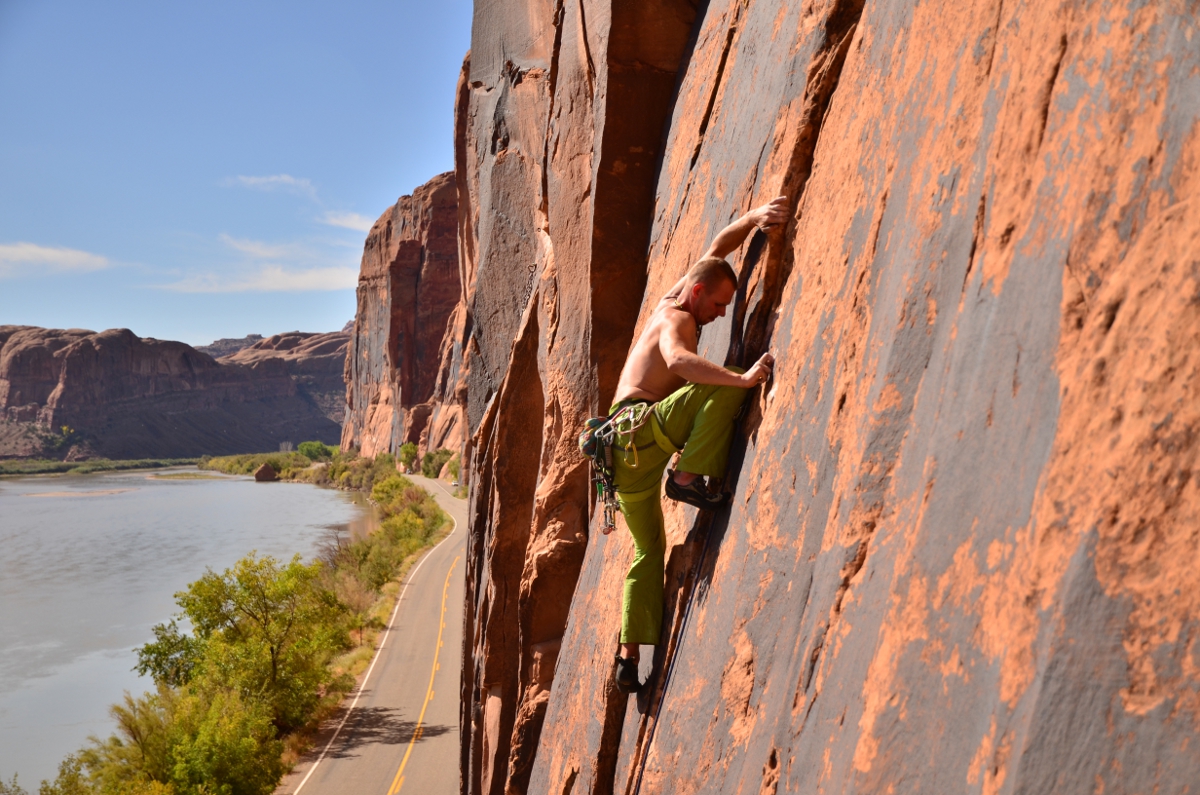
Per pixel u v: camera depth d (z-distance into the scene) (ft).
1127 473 3.87
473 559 36.83
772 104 12.07
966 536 5.08
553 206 27.40
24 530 267.59
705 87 17.89
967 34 6.91
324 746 77.10
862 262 8.10
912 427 6.24
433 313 346.54
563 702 17.10
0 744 86.63
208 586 84.79
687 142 18.30
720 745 8.71
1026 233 5.24
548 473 26.03
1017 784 3.88
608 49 21.53
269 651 81.00
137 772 66.85
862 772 5.38
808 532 7.84
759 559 8.90
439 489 250.98
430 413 334.44
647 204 22.43
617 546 15.67
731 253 12.51
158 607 151.02
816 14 11.11
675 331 10.48
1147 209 4.18
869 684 5.73
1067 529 4.13
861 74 9.52
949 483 5.43
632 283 23.12
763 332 10.75
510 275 34.73
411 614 121.39
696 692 9.81
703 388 10.28
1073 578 3.98
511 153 35.27
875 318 7.47
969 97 6.56
